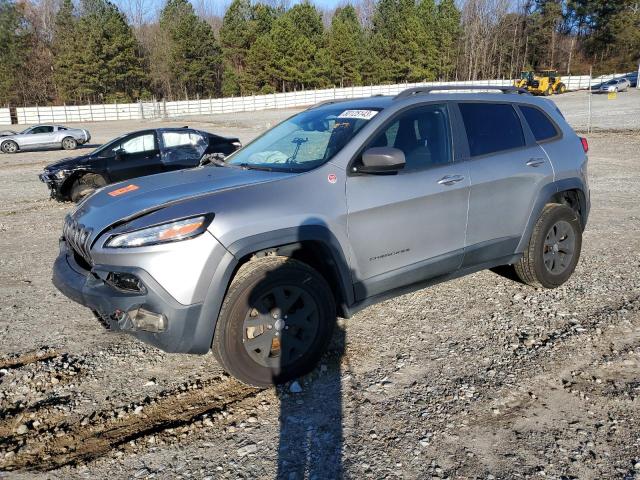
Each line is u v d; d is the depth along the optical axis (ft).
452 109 14.03
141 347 13.52
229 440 9.70
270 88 222.89
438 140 13.60
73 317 15.61
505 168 14.43
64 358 12.96
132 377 12.03
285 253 11.45
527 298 15.74
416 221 12.80
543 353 12.43
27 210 33.94
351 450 9.30
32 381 11.88
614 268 18.26
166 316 10.07
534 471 8.62
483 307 15.24
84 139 86.48
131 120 170.71
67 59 206.18
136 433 10.05
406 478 8.57
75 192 34.83
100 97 212.84
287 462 9.05
